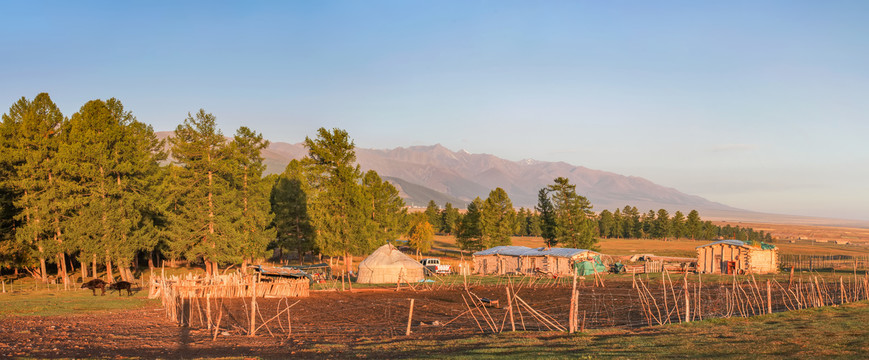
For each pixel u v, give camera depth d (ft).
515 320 92.73
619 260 272.72
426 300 125.49
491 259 231.91
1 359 53.06
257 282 135.13
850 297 111.45
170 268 245.24
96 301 117.91
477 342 66.54
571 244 313.94
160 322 88.69
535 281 173.58
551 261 209.15
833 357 50.60
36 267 196.54
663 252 452.76
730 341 60.90
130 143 197.26
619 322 87.97
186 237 194.59
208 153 196.95
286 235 262.47
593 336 68.44
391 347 64.44
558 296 129.90
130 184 194.49
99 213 179.42
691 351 55.52
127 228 184.24
